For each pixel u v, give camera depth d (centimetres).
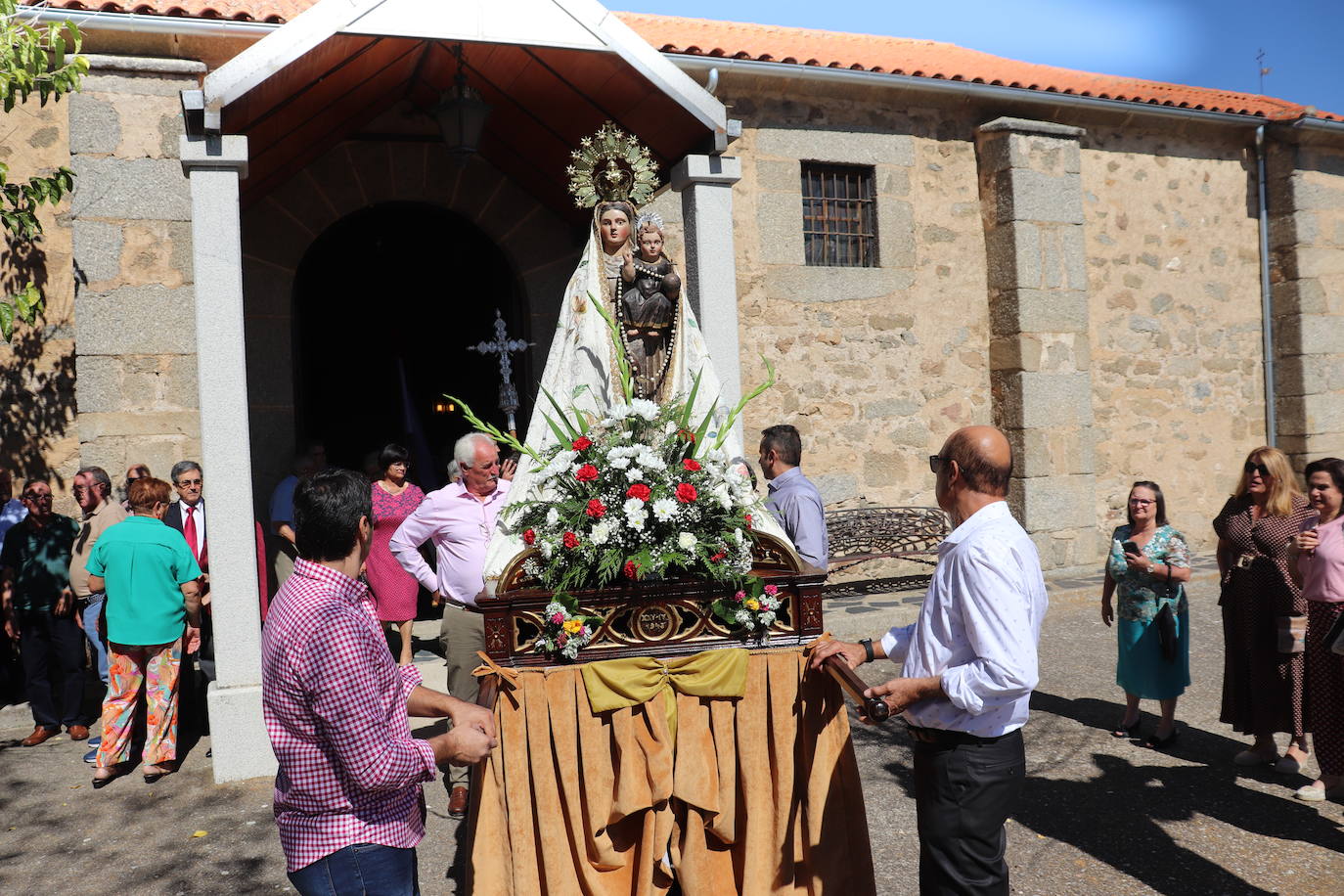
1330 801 434
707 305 548
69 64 559
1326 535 426
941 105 952
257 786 484
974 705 250
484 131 714
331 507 226
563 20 474
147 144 668
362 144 792
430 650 702
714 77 827
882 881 366
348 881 216
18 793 488
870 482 927
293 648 215
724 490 316
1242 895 349
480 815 280
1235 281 1097
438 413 970
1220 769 477
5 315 573
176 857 405
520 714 290
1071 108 988
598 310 364
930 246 956
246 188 664
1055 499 953
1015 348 948
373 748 212
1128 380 1041
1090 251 1022
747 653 305
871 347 929
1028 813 427
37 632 574
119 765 527
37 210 706
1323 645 427
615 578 306
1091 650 714
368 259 952
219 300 479
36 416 711
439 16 456
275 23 682
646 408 329
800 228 902
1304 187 1080
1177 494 1064
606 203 376
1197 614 816
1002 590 250
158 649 500
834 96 912
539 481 326
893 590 903
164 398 673
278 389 775
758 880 298
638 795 290
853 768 306
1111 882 361
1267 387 1109
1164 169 1059
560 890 287
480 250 959
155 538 499
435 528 441
